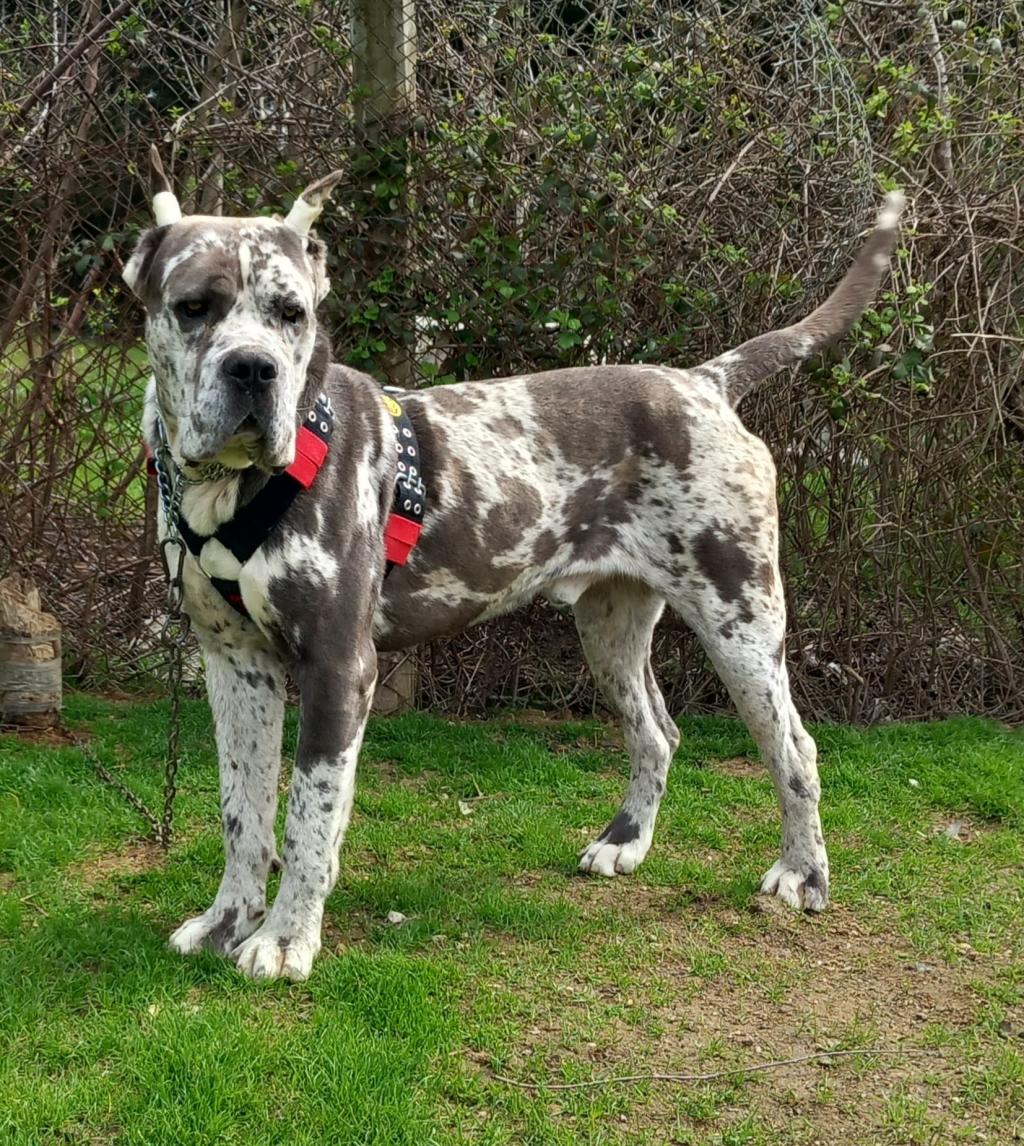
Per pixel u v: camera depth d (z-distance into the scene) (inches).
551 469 96.1
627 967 90.0
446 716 130.8
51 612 130.0
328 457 86.4
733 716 131.9
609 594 103.3
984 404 127.5
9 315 123.7
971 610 133.7
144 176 120.3
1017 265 127.1
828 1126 77.7
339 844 87.7
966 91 127.5
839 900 99.0
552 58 118.0
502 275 118.7
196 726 121.8
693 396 98.6
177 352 81.5
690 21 118.3
